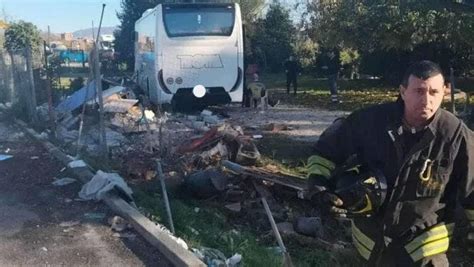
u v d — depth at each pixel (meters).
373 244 3.50
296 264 6.23
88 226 6.47
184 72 18.75
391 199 3.35
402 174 3.30
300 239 7.06
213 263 5.54
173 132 13.41
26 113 15.34
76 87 20.77
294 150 11.88
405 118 3.30
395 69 29.55
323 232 7.40
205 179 8.32
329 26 20.05
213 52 18.83
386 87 28.80
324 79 36.16
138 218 6.41
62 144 11.39
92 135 12.03
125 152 10.62
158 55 18.66
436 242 3.37
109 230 6.34
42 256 5.61
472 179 3.28
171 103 18.84
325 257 6.62
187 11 18.70
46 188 8.11
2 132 13.48
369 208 3.35
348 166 3.52
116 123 13.30
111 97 14.73
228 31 18.84
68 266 5.37
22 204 7.34
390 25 16.86
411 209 3.33
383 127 3.35
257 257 6.05
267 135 13.77
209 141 10.32
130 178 9.04
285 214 7.92
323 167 3.54
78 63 40.31
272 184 8.67
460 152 3.26
